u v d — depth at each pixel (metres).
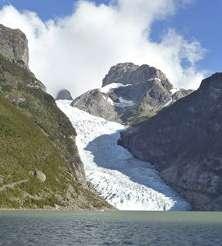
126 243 87.38
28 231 100.25
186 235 104.88
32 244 79.06
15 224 116.69
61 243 82.88
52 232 101.56
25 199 199.38
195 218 196.00
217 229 124.00
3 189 194.88
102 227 123.31
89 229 115.00
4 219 134.00
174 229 122.69
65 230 108.25
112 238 95.56
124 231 113.06
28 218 142.25
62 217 157.62
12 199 193.38
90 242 87.00
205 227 132.25
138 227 128.38
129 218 182.38
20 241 82.25
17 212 174.25
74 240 88.88
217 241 92.56
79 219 152.50
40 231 101.88
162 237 99.69
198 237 100.38
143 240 93.19
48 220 138.38
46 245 78.88
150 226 134.00
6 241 81.56
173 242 90.50
